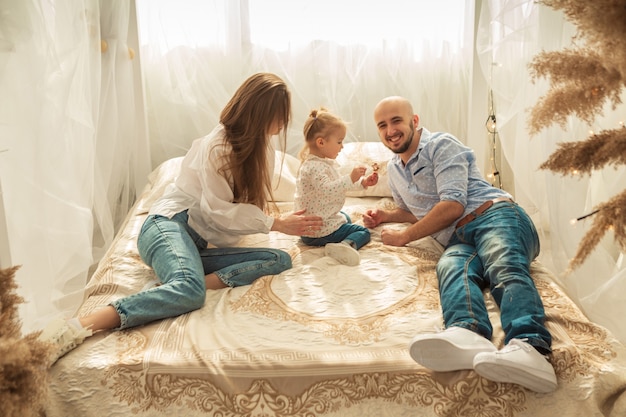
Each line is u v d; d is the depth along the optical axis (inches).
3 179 72.9
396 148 85.5
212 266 77.3
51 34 79.6
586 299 76.4
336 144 84.9
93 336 61.4
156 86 119.9
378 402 55.5
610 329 73.9
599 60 47.0
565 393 54.3
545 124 51.0
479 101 109.5
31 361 49.0
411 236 80.8
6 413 45.8
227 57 120.0
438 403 54.9
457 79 121.4
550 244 88.9
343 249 77.7
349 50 121.4
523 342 55.4
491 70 95.5
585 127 78.5
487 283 70.9
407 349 58.3
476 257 72.4
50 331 57.9
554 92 50.1
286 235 91.3
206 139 81.1
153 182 109.9
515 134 93.2
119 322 62.5
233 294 71.1
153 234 75.0
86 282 86.9
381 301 67.9
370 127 125.5
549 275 73.8
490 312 65.3
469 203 80.6
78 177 85.6
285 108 78.5
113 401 55.8
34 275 74.4
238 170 77.9
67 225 80.4
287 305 67.4
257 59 121.5
